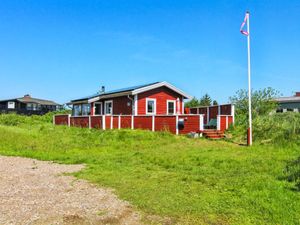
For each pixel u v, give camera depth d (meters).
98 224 5.64
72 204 6.71
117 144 16.97
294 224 5.65
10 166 11.13
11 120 30.41
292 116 19.41
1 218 5.86
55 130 22.72
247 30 16.42
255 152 13.53
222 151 14.09
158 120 21.36
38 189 7.95
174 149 15.13
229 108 21.58
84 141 17.95
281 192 7.39
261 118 20.06
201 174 9.60
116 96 27.27
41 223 5.64
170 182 8.60
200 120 19.45
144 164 11.59
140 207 6.50
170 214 6.11
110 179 9.00
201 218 5.91
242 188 7.80
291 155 12.34
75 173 9.88
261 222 5.74
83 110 34.16
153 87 25.47
